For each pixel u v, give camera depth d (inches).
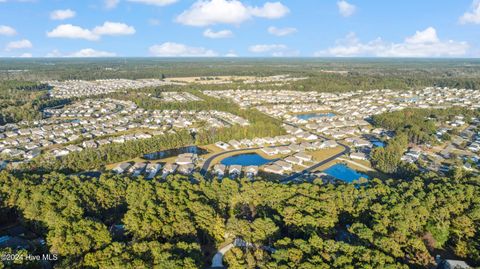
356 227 4466.0
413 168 7175.2
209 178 7234.3
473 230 4478.3
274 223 4527.6
